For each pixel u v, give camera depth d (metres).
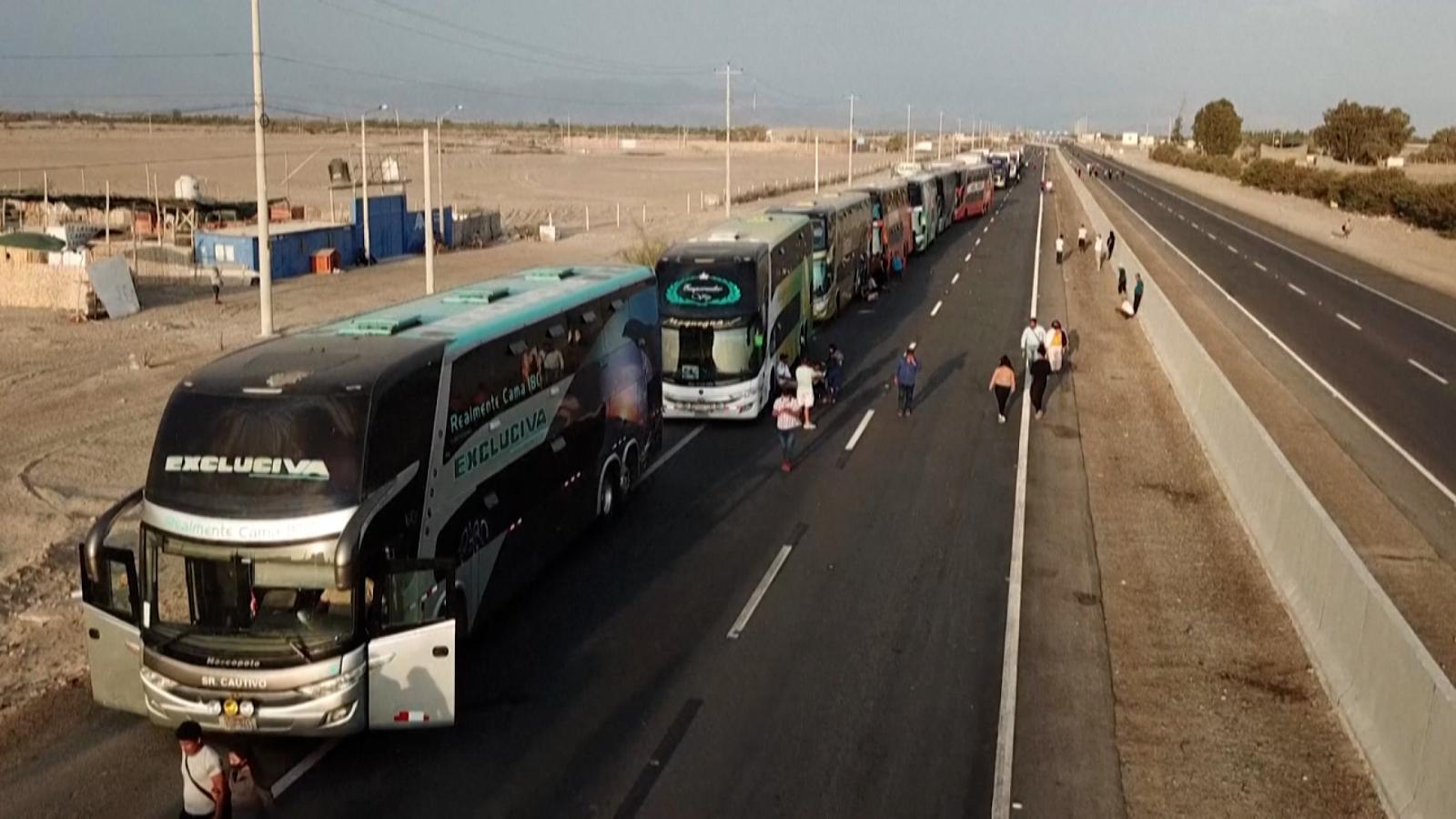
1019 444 23.89
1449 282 54.09
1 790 10.64
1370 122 144.50
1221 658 13.61
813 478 21.55
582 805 10.51
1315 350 35.41
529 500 15.54
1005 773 10.99
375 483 11.53
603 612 15.17
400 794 10.76
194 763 9.12
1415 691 10.34
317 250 53.53
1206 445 23.42
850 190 46.91
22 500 19.58
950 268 55.38
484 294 16.92
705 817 10.29
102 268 38.59
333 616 11.09
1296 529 15.33
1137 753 11.37
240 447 11.26
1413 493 20.86
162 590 11.25
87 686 12.90
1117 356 34.12
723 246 26.02
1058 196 107.56
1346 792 10.66
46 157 121.00
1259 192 117.25
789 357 29.36
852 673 13.23
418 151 164.38
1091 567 16.73
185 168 108.31
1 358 31.52
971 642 14.07
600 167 146.12
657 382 21.50
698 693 12.77
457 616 13.51
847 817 10.27
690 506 19.86
